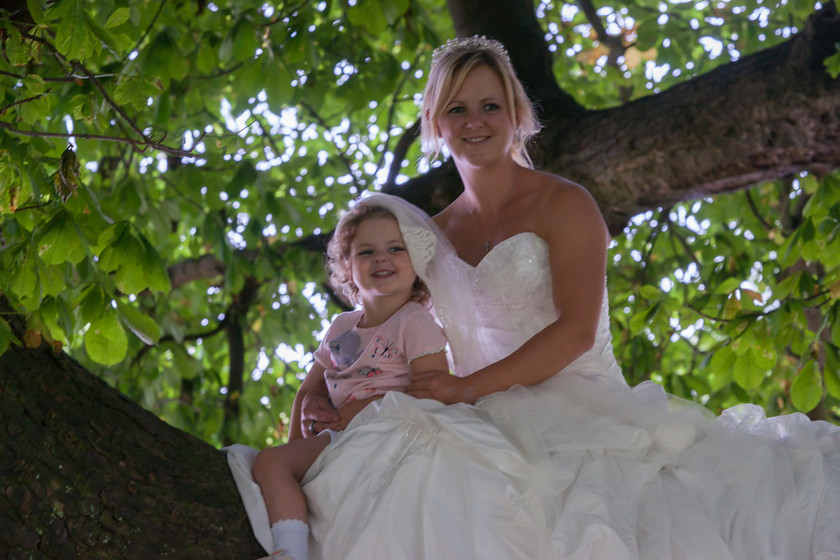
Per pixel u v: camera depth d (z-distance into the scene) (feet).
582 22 29.50
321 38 21.93
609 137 15.34
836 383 15.66
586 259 10.34
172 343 24.34
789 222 23.99
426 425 8.71
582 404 9.49
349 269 10.95
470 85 10.93
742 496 8.61
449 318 10.61
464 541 8.02
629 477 8.66
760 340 16.78
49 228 10.58
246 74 17.61
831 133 14.06
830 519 8.30
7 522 7.20
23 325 8.41
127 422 8.16
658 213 25.20
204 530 7.86
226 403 25.30
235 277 22.39
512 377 9.57
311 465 8.76
